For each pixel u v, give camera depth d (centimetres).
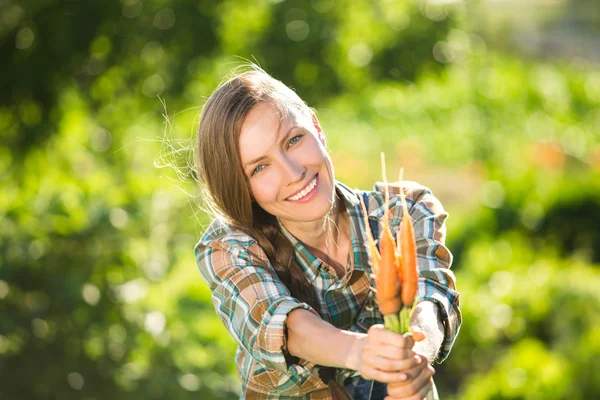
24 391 486
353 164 1321
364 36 1302
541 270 824
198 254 226
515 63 2389
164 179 728
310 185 208
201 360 541
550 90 1933
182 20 965
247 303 206
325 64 1167
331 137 1520
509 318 766
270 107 207
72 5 877
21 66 880
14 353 482
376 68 1488
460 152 1486
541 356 655
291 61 1136
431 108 1738
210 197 220
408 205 228
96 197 541
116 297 508
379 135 1580
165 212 654
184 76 991
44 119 898
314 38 1125
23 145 873
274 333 195
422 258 217
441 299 207
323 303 226
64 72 903
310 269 225
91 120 986
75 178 589
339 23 1176
